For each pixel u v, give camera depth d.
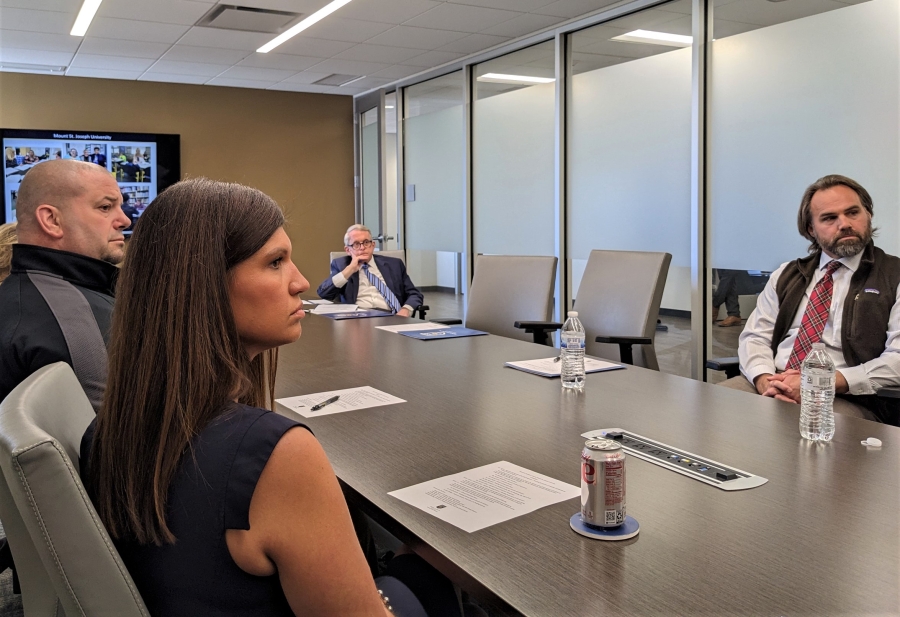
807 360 1.57
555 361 2.45
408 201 7.64
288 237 0.84
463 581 0.95
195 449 0.72
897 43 3.41
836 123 3.72
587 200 5.40
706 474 1.31
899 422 2.36
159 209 0.77
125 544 0.75
